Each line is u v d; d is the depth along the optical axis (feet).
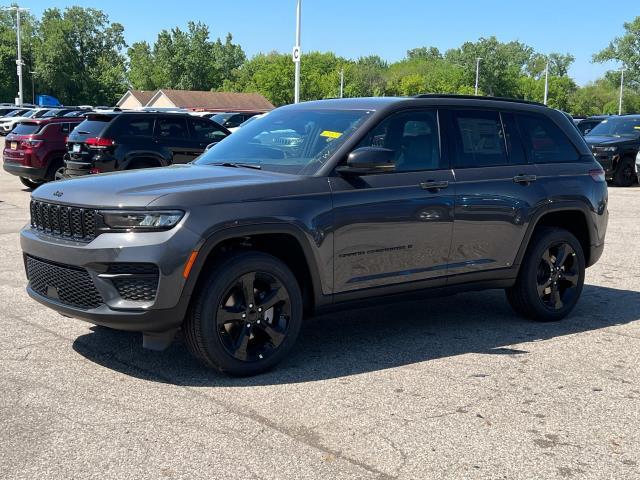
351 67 394.93
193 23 409.49
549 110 21.43
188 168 17.61
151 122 45.52
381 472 11.64
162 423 13.30
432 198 17.94
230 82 421.18
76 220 15.24
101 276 14.67
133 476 11.34
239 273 15.28
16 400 14.26
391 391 15.12
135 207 14.56
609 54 351.05
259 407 14.14
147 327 14.73
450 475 11.60
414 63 521.65
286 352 16.20
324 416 13.76
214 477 11.35
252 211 15.33
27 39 368.48
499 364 17.01
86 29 392.06
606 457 12.37
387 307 22.34
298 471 11.60
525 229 19.80
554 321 20.95
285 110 19.97
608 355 17.87
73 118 52.21
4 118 133.80
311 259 16.19
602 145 65.26
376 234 17.11
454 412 14.10
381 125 17.70
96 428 13.05
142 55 425.28
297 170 16.85
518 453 12.43
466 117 19.35
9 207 43.73
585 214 21.12
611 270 28.53
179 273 14.55
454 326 20.26
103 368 16.15
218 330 15.20
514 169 19.76
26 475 11.32
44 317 20.15
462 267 18.86
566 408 14.44
